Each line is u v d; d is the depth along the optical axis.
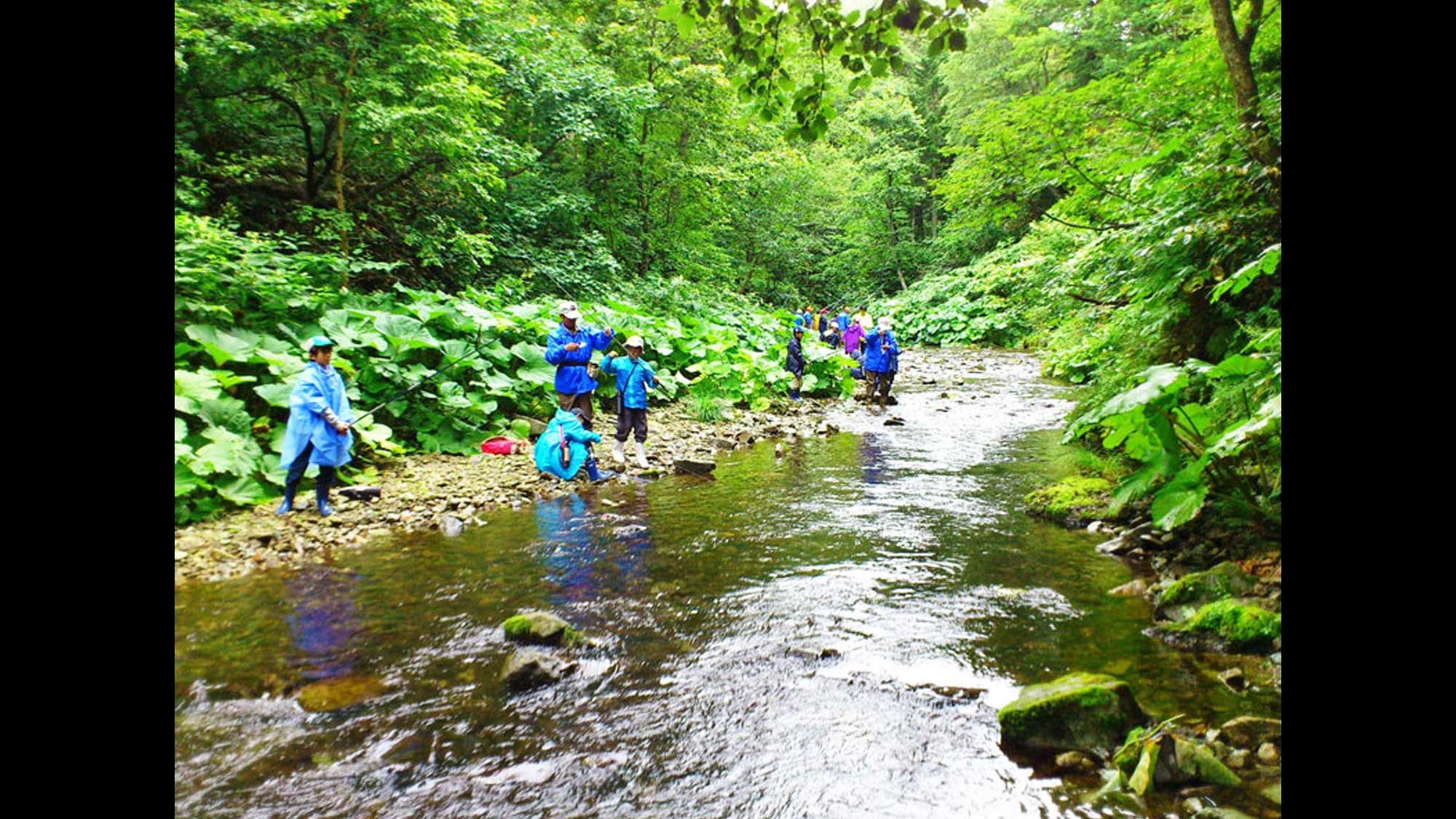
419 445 9.38
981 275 31.47
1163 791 2.72
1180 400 6.21
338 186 11.74
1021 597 4.77
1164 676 3.61
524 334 11.48
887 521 6.70
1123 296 7.74
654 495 7.91
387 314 9.76
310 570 5.59
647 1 18.39
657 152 19.08
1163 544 5.45
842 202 38.06
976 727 3.25
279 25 9.81
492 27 14.45
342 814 2.73
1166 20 8.92
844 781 2.88
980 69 34.00
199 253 8.33
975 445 10.47
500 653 4.13
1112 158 7.64
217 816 2.71
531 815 2.72
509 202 15.50
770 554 5.84
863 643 4.16
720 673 3.86
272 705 3.57
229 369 8.30
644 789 2.87
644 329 13.64
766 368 14.98
